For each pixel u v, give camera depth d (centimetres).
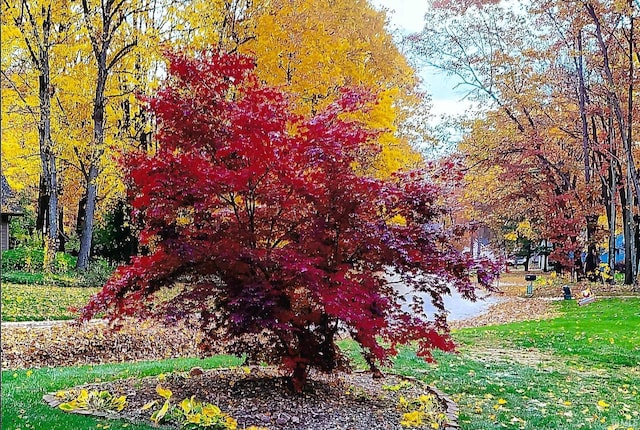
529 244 3834
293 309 548
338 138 533
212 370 672
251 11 1680
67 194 2391
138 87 1717
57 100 1791
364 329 521
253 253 503
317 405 534
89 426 427
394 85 2139
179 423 450
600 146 2130
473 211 2534
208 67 536
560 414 583
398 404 555
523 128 2442
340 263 554
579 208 2369
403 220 612
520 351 1017
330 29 1677
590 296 1853
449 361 888
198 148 534
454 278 547
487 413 572
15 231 2128
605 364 891
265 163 515
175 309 521
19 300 1300
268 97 550
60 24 1692
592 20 1998
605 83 2088
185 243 499
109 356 966
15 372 685
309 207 553
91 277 1759
